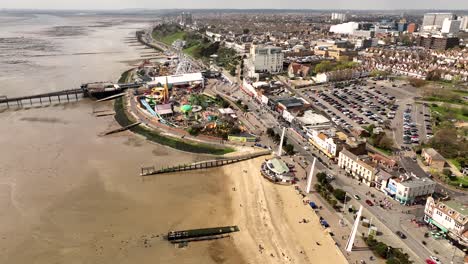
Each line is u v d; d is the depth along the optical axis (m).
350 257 114.69
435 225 128.25
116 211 140.50
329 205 143.50
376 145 197.25
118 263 113.31
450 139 191.50
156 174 171.75
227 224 133.75
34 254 116.69
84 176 167.75
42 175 167.75
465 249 117.19
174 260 115.12
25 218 135.00
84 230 128.88
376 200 146.12
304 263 113.69
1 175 166.88
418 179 147.62
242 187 160.38
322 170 171.75
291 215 138.12
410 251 116.31
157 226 131.88
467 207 124.44
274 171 167.50
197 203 147.50
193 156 192.12
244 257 117.12
